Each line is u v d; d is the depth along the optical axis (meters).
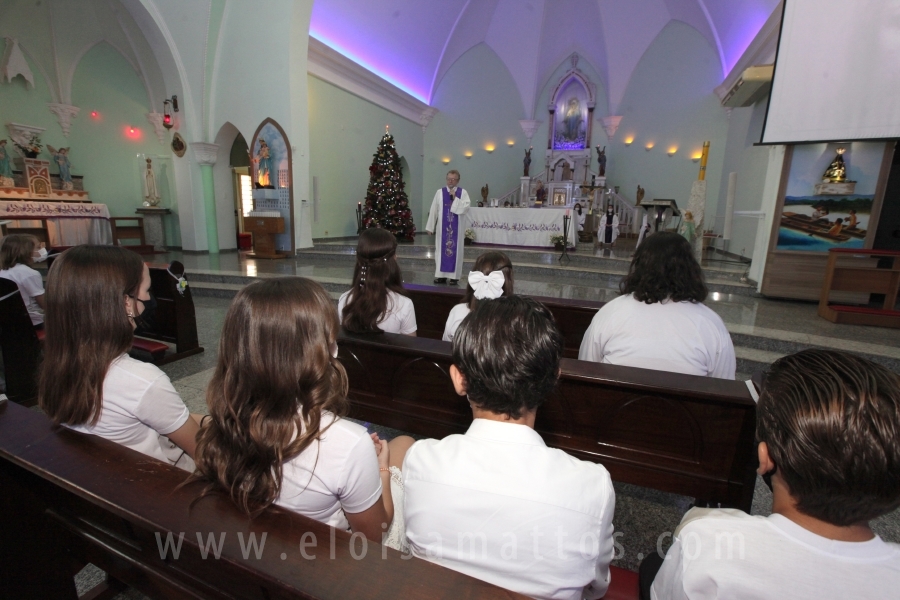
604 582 0.85
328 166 10.39
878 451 0.53
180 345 3.76
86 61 9.52
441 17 12.04
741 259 8.73
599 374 1.53
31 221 8.10
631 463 1.66
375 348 2.01
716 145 11.33
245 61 8.85
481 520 0.72
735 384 1.46
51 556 1.21
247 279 6.76
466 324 0.87
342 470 0.87
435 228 6.70
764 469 0.69
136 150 10.37
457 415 1.97
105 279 1.10
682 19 11.15
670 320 1.61
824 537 0.59
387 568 0.62
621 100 12.50
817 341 3.82
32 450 0.90
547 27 12.38
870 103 4.61
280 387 0.80
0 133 8.49
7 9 8.34
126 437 1.19
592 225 11.44
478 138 13.95
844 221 5.27
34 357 2.90
